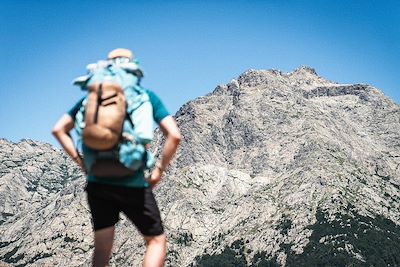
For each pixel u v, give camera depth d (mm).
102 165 2746
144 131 2770
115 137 2682
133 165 2744
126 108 2783
